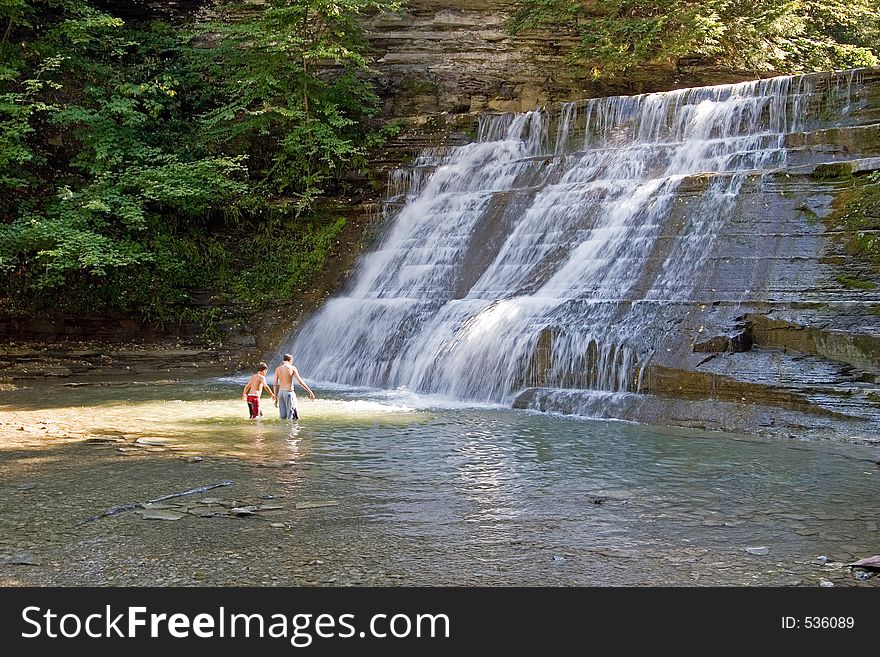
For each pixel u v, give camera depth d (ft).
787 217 49.14
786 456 32.40
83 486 26.89
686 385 41.75
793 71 92.32
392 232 75.41
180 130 87.30
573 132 77.15
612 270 53.88
